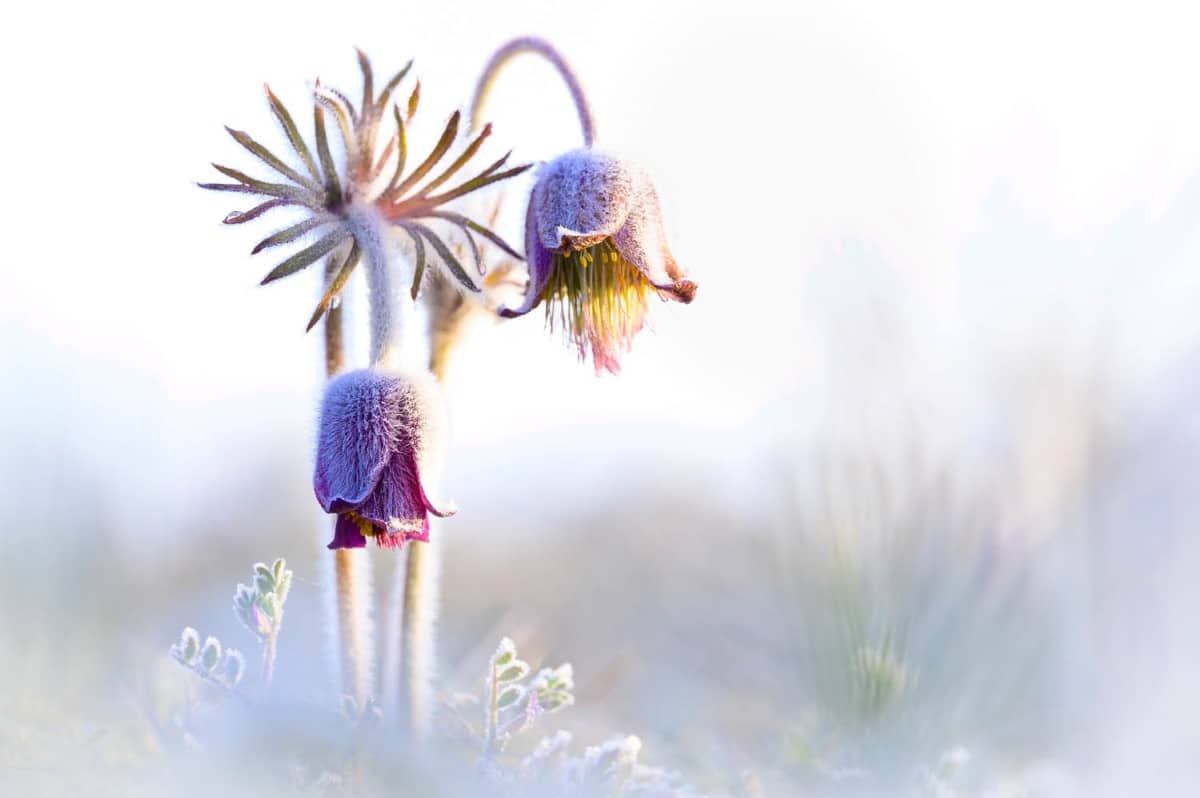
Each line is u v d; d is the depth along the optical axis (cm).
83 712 53
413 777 51
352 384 52
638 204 55
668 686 63
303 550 74
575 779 52
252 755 50
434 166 54
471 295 55
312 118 54
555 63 56
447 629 72
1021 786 55
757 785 54
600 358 55
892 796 53
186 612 65
